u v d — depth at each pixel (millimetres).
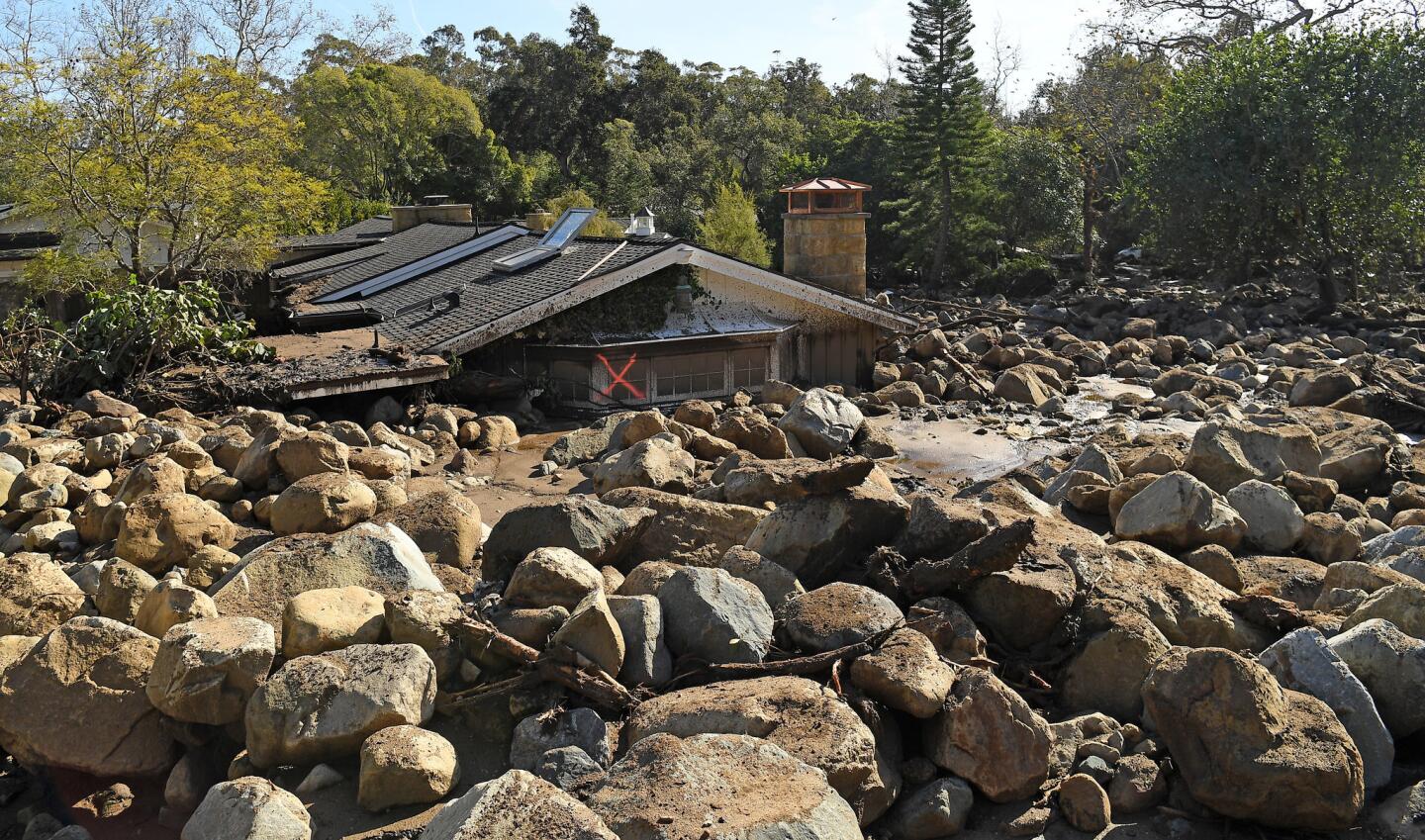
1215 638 8234
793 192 25562
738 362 21016
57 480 11883
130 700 6977
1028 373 22172
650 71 74500
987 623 8156
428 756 6410
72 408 14891
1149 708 6801
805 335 21953
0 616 8266
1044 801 6633
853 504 9000
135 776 6867
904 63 44500
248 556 8891
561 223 24297
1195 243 39750
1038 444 17781
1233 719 6410
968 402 21625
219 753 6965
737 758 5820
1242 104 37312
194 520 10000
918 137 44719
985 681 6914
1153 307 33438
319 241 33000
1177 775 6750
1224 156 37750
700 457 15195
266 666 6977
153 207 22766
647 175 61250
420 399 17422
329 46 64562
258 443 12562
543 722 6863
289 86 57812
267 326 25391
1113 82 57594
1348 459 13898
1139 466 13336
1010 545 7949
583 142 73062
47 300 23656
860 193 25547
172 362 16797
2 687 6973
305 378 16203
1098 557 8812
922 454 17047
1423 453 15062
